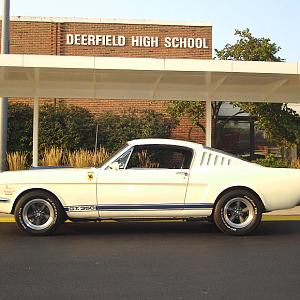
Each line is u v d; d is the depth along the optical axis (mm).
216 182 6348
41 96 11383
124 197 6266
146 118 15719
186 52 16969
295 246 5863
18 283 4191
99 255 5285
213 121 16328
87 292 3934
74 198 6250
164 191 6305
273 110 14453
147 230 7035
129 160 6504
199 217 6430
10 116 14867
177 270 4652
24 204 6266
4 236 6395
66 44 16625
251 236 6547
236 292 3955
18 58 9016
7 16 11336
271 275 4492
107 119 15625
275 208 6457
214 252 5477
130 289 4020
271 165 14867
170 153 6711
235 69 9531
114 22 16750
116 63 9281
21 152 14852
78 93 11547
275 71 9578
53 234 6617
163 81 10906
